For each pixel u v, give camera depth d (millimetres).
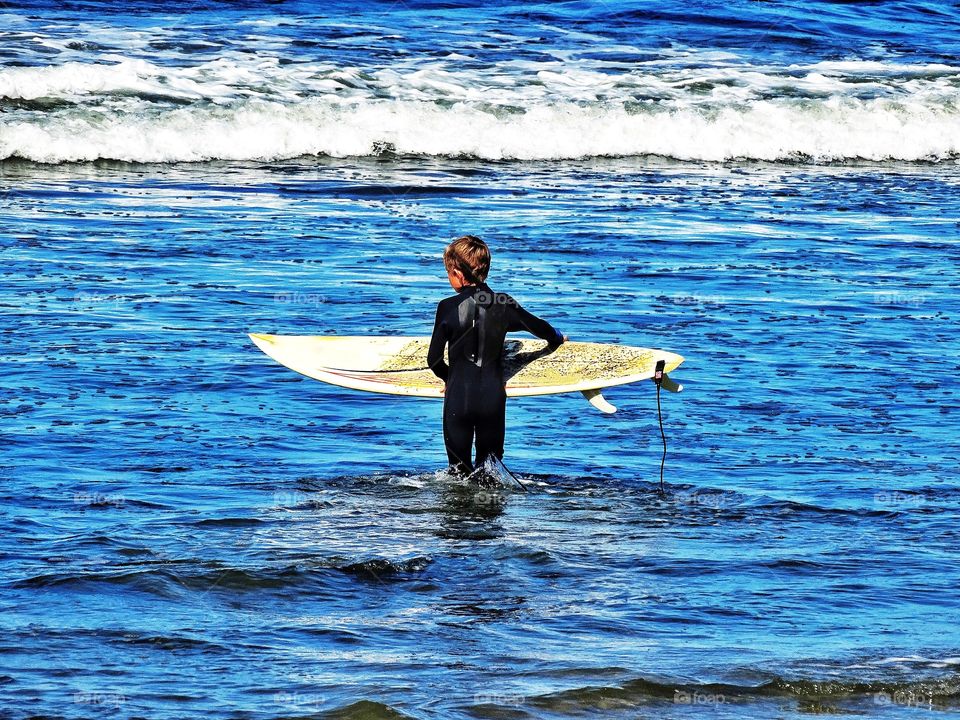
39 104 76188
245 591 20375
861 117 85438
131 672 16922
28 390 32625
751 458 29234
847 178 75562
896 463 28844
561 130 80375
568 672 17266
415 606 20016
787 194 68812
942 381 35844
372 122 77938
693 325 41469
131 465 27453
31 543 22219
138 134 72438
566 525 24719
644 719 15922
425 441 30562
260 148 74500
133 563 21328
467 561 22297
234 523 24062
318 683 16703
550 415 32469
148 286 44781
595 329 40406
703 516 25312
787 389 34781
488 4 118625
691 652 18125
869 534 24125
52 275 45594
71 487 25734
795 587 21109
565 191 67438
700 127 82500
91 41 93250
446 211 60594
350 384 29953
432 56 96750
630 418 32219
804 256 53031
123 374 34531
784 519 25125
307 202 62250
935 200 68250
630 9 118000
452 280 28875
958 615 19922
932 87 96125
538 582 21281
